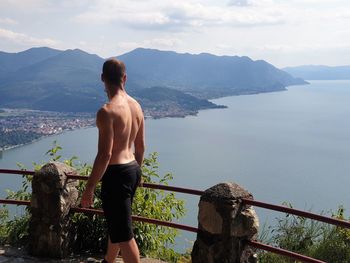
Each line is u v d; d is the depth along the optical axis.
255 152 88.88
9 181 31.70
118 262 5.05
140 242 5.72
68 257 5.18
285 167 69.12
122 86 4.07
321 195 43.28
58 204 5.01
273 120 177.88
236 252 4.13
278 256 5.75
